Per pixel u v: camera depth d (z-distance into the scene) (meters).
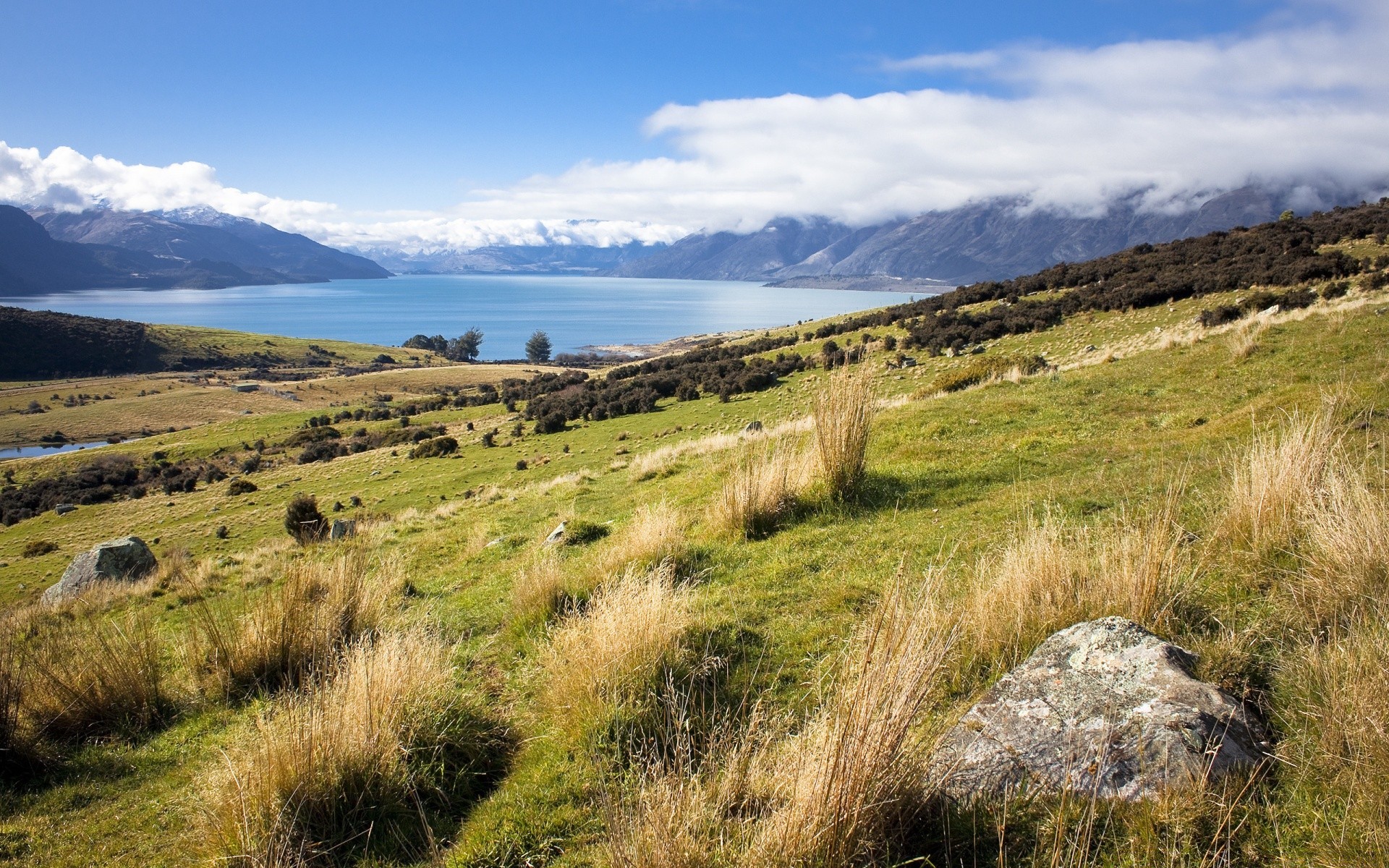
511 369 151.38
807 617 6.04
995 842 3.06
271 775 4.26
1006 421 13.37
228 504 43.19
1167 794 2.94
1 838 4.79
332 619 7.21
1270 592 4.66
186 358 170.25
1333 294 29.31
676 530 8.77
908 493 9.37
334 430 74.88
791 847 3.04
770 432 18.22
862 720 3.19
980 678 4.48
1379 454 6.76
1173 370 15.22
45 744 5.80
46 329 162.88
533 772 4.51
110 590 15.13
